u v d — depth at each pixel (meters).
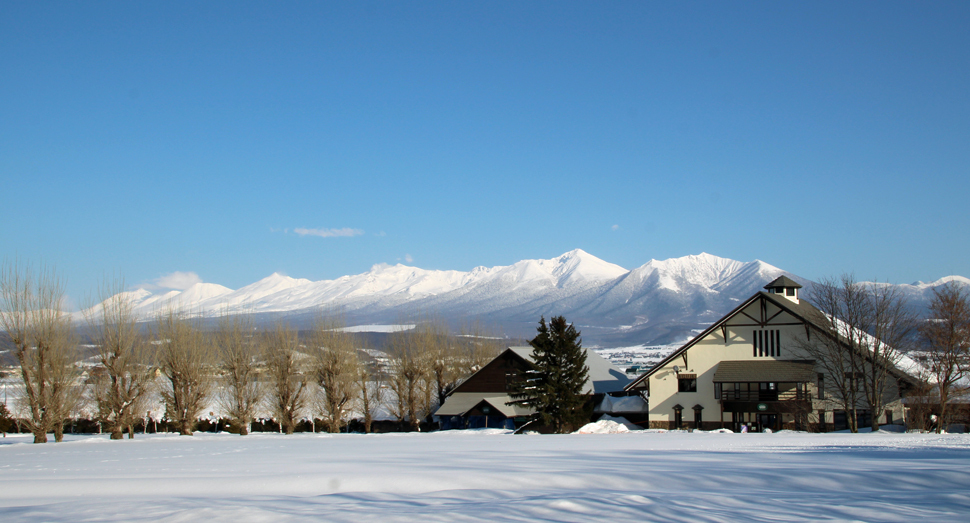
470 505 11.36
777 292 69.88
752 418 61.16
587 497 12.03
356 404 77.38
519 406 69.12
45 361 48.75
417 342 79.50
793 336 60.31
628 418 69.94
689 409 62.97
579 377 61.22
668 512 10.61
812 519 10.16
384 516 10.30
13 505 13.34
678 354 63.50
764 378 58.44
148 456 26.52
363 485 14.88
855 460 19.67
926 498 12.20
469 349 99.25
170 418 64.38
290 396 66.75
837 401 58.28
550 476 15.68
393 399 80.38
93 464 22.75
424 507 11.16
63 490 15.34
